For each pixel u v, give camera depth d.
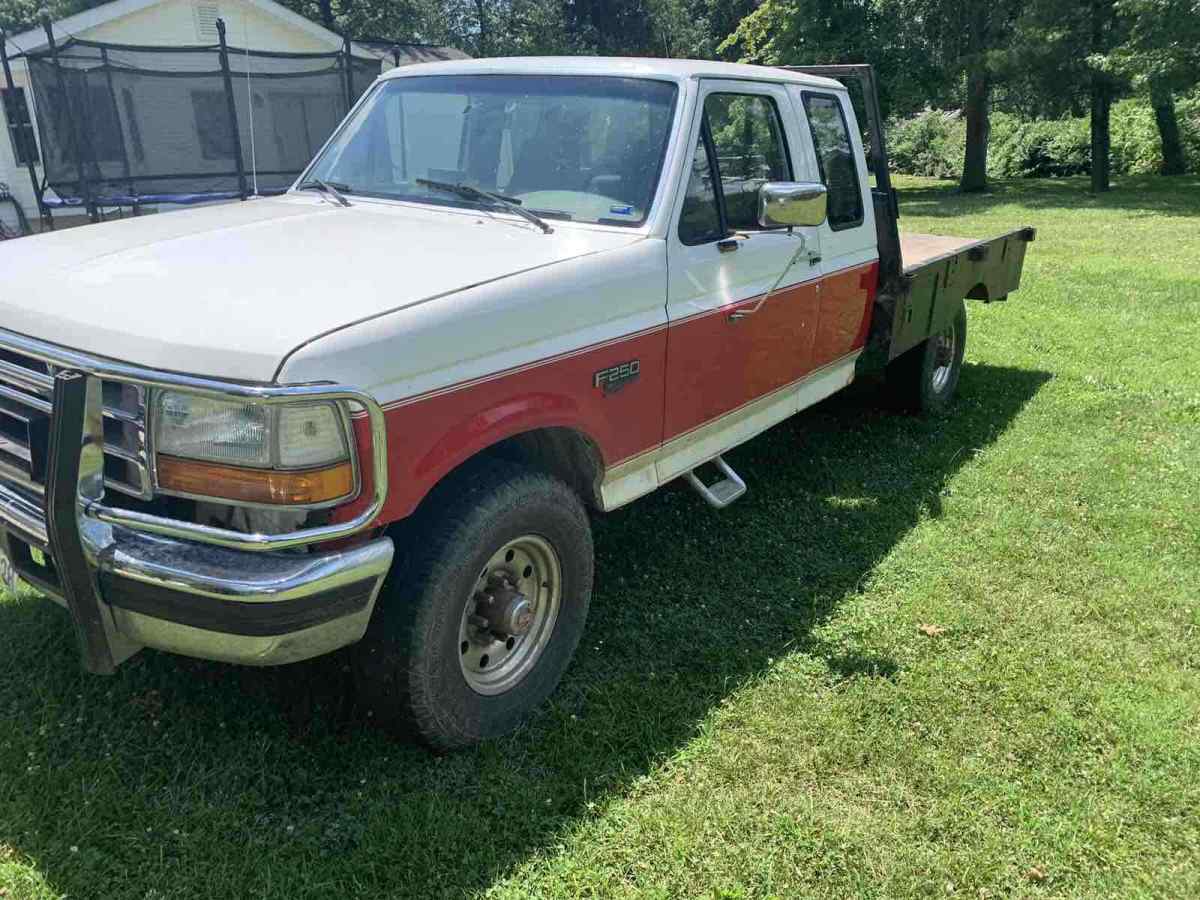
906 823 2.80
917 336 5.70
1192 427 6.25
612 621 3.83
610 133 3.64
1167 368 7.59
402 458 2.55
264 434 2.33
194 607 2.41
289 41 18.25
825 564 4.38
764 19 26.83
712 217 3.78
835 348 4.89
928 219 19.12
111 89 11.20
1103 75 22.28
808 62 24.78
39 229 12.95
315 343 2.36
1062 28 22.38
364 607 2.57
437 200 3.77
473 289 2.79
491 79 3.96
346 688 3.27
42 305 2.65
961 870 2.65
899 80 23.91
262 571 2.39
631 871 2.61
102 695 3.20
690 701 3.33
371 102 4.30
